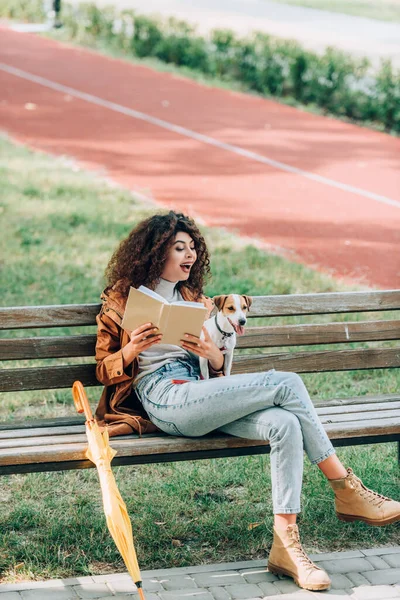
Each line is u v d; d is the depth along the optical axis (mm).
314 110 21656
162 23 30250
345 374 7340
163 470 5809
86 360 7887
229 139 18359
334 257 10922
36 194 13281
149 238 4969
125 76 26125
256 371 5422
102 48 30828
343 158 16875
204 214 12781
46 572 4547
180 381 4848
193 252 5027
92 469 5836
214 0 43438
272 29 34969
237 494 5469
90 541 4836
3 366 7539
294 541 4453
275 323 8492
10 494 5508
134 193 13742
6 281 9320
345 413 5203
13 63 28250
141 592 4051
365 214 13086
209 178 15086
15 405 6746
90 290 9086
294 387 4594
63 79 25562
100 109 21422
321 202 13703
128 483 5621
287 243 11492
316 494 5352
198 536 4965
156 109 21531
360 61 22812
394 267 10586
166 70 26984
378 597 4312
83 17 33625
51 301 8727
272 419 4520
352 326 5555
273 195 14062
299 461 4500
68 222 11797
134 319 4719
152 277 4984
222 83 25047
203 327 4961
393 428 4969
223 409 4605
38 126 19344
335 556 4695
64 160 16109
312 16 39625
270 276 9688
